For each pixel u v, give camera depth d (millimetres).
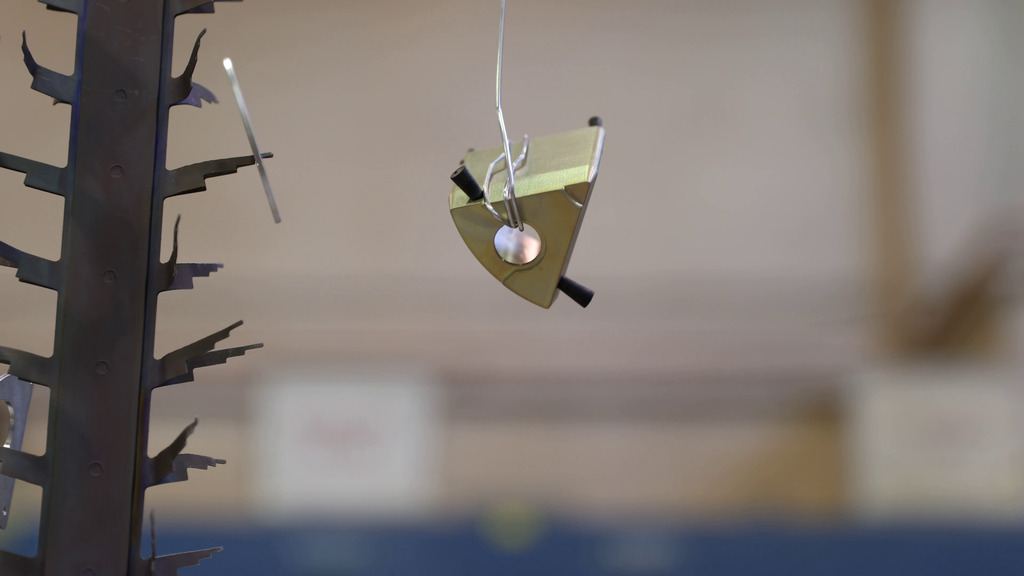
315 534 2584
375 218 4250
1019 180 4223
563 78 4336
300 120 4246
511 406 4148
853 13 4410
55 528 467
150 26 500
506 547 2648
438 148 4281
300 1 4301
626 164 4340
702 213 4324
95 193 482
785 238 4305
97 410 474
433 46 4336
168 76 497
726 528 2559
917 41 4371
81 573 466
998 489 3543
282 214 4184
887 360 4137
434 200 4270
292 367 4051
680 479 4098
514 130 4281
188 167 488
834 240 4301
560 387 4191
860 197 4316
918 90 4344
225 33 4195
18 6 3777
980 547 2473
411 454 3781
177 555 479
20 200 3561
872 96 4355
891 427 3662
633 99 4344
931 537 2494
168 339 4047
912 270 4219
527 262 544
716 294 4281
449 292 4246
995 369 3783
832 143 4352
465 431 4109
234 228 4145
